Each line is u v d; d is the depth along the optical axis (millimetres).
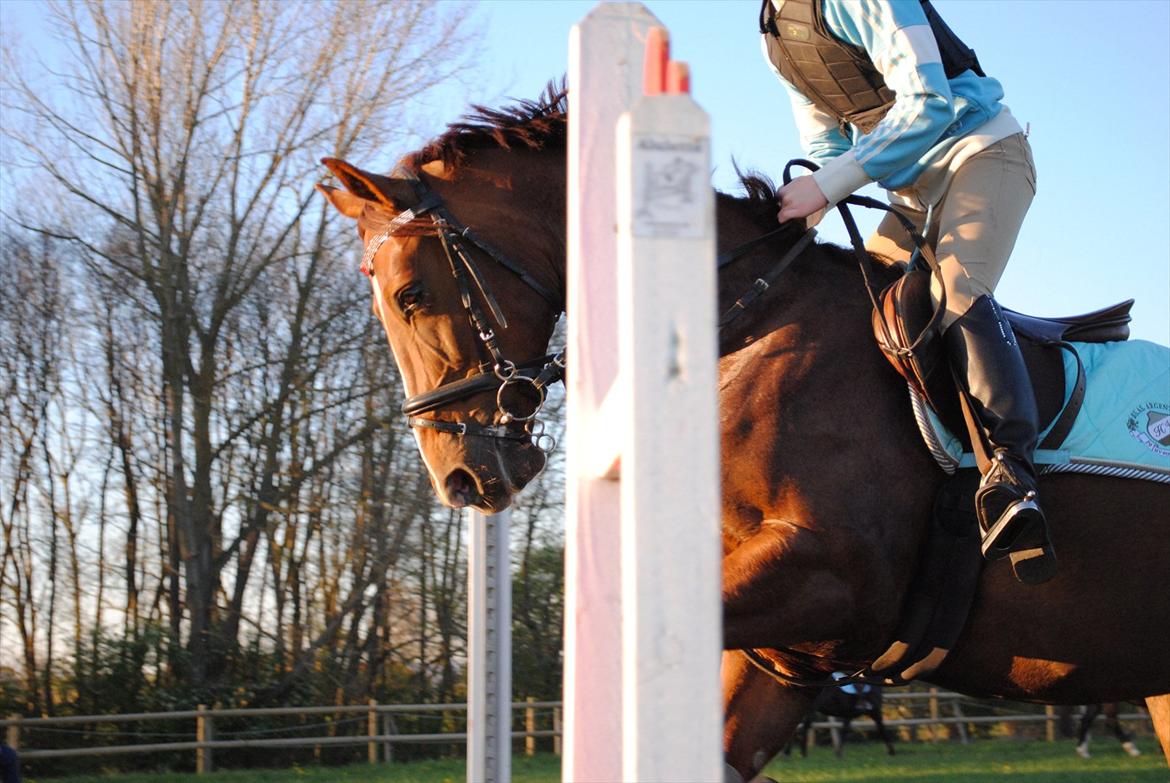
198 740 13492
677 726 1151
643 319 1173
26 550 18625
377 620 18609
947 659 2705
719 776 1149
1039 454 2662
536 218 2830
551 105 2977
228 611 17312
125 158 16453
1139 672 2740
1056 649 2680
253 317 17953
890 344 2594
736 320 2713
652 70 1277
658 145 1188
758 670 2869
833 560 2494
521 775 11375
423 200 2809
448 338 2748
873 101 3025
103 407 18656
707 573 1167
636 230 1176
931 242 2939
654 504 1164
